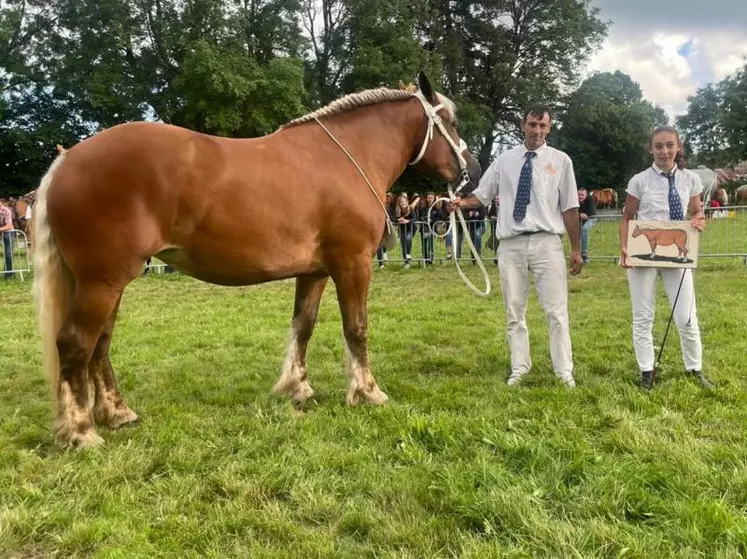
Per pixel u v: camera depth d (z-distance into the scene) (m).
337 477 2.90
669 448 3.07
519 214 4.30
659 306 7.21
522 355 4.55
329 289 9.93
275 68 23.78
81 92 24.22
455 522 2.49
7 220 11.68
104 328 3.50
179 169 3.12
